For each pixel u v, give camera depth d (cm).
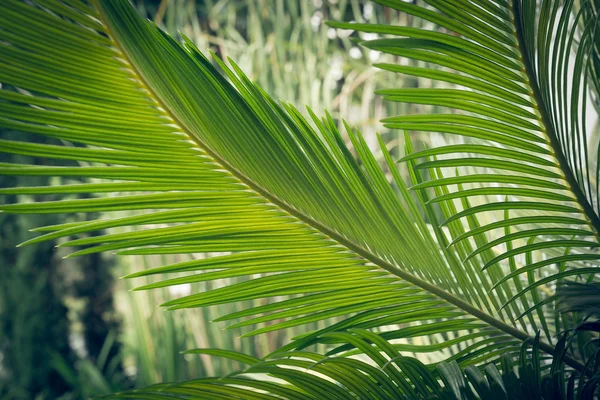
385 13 150
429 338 82
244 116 53
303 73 141
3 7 44
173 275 142
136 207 52
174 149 51
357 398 56
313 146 56
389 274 58
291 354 51
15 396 204
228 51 160
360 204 57
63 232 50
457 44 48
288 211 55
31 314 212
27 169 48
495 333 61
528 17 49
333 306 59
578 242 56
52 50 46
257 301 135
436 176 60
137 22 48
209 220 54
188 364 138
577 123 54
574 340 62
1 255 212
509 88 51
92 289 233
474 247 75
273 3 154
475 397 52
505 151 53
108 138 50
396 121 51
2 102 46
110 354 230
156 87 49
